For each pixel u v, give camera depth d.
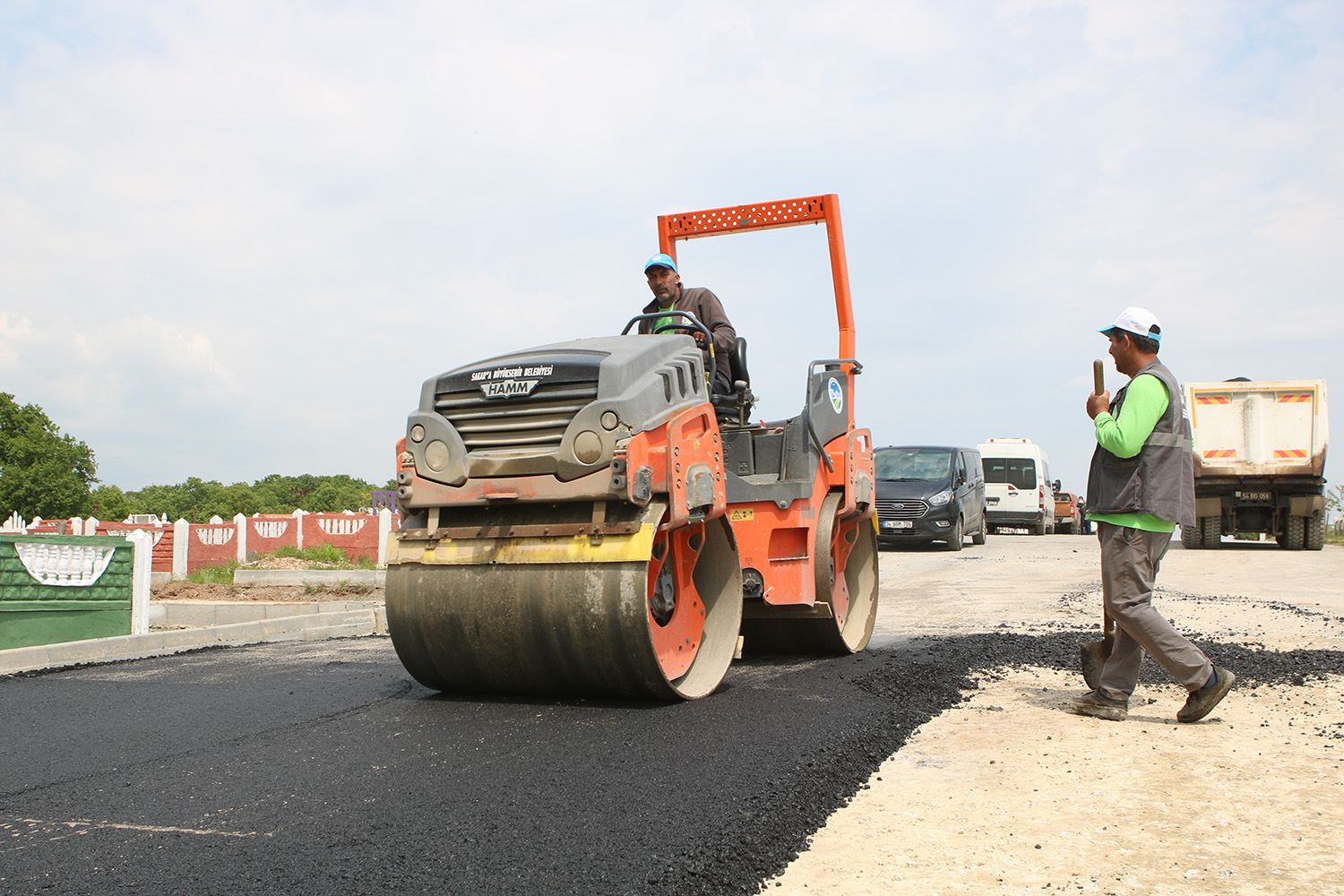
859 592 7.34
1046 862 2.99
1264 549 19.55
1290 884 2.82
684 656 5.23
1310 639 7.49
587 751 3.99
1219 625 8.43
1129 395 4.67
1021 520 27.62
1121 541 4.73
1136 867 2.95
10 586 8.34
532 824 3.12
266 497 143.25
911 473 20.75
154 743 4.32
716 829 3.09
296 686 5.73
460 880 2.70
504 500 4.85
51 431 67.94
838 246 7.51
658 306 6.96
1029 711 5.05
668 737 4.19
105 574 9.02
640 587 4.57
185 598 13.64
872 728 4.49
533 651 4.78
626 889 2.63
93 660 7.37
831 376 6.99
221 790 3.54
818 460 6.58
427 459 5.02
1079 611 9.68
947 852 3.08
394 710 4.88
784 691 5.31
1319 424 18.61
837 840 3.19
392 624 5.03
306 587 14.45
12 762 4.02
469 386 5.03
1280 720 4.78
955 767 4.01
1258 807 3.48
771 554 6.31
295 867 2.79
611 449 4.64
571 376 4.79
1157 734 4.54
